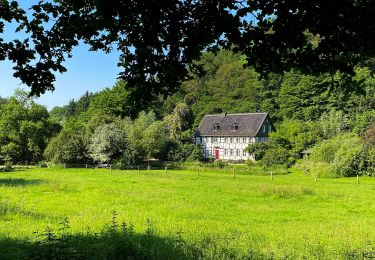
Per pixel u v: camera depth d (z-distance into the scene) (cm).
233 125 8650
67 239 1121
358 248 1205
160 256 1062
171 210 2069
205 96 12169
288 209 2286
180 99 11975
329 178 4631
